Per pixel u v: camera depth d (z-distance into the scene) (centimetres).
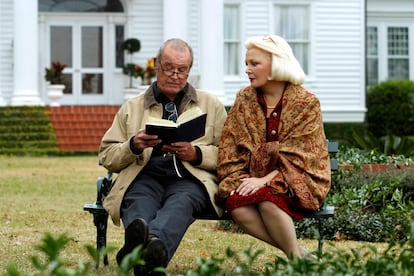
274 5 3628
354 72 3675
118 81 3600
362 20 3669
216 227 1202
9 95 3478
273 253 970
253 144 791
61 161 2616
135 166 801
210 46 3272
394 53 4122
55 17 3562
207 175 798
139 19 3534
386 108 3734
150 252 693
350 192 1145
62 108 3131
